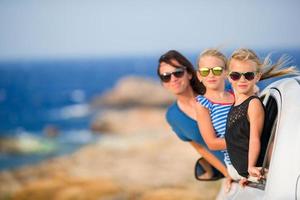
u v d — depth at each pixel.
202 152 6.41
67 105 97.38
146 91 67.19
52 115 82.50
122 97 68.50
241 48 5.01
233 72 4.96
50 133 56.19
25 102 107.44
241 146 4.98
